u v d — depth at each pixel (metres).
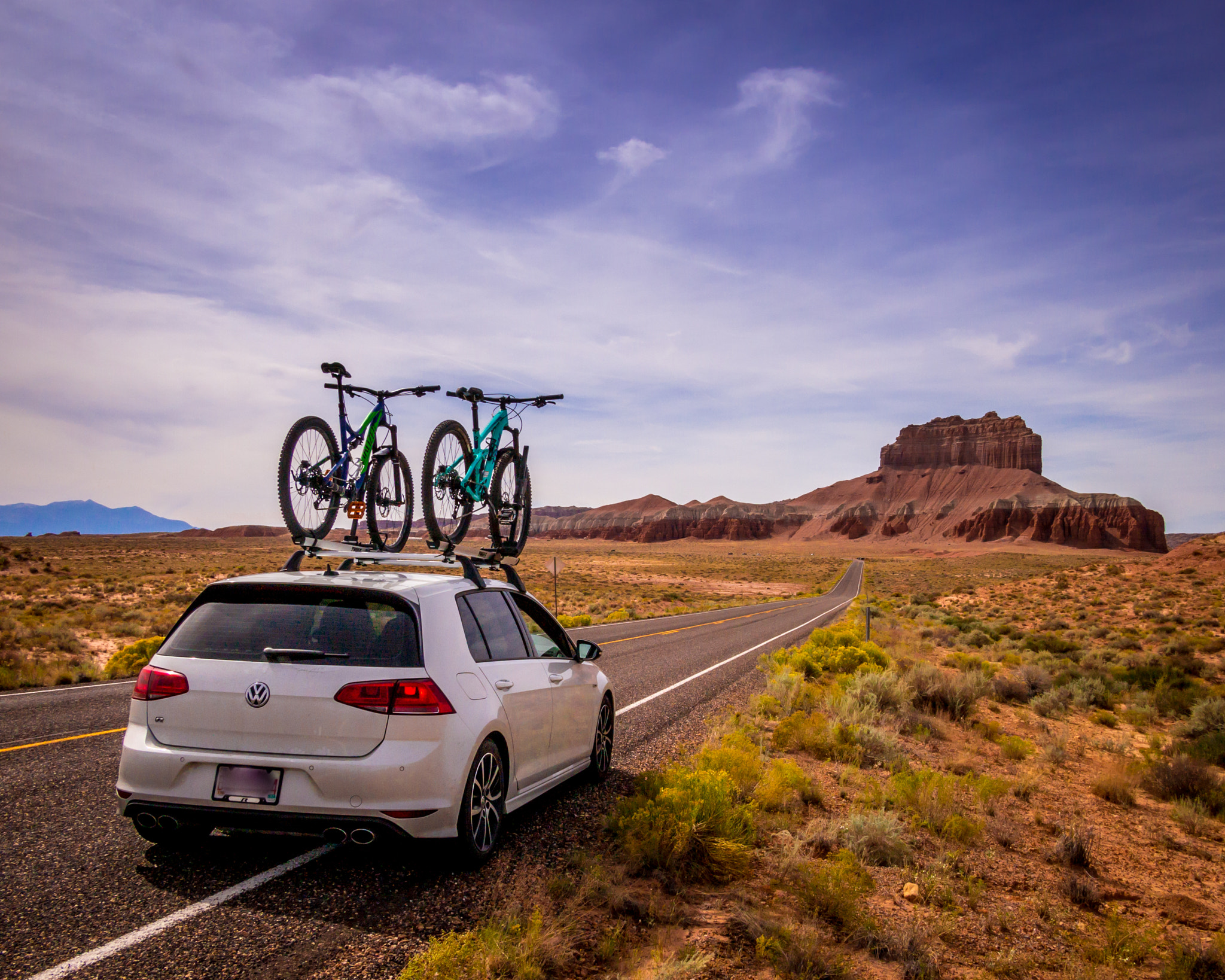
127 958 3.17
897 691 11.20
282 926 3.51
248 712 3.92
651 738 8.72
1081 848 5.48
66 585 41.78
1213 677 18.66
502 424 7.80
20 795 5.75
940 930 4.00
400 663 4.06
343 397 6.22
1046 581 53.69
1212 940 4.26
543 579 78.62
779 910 4.07
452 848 4.21
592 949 3.46
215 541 133.38
